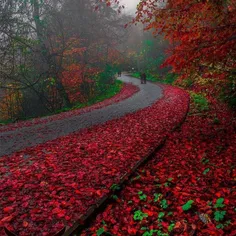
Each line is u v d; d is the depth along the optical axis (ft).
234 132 30.73
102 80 122.52
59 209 14.58
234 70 33.68
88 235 12.94
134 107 58.34
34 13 76.48
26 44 72.90
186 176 20.01
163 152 25.91
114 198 16.19
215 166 21.75
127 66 223.10
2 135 38.27
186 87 91.20
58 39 90.38
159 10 23.03
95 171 20.52
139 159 23.21
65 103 93.15
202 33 23.67
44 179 19.15
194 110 48.11
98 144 28.40
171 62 24.80
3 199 16.17
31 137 35.35
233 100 41.78
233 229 12.92
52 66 82.23
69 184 17.85
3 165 23.11
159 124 37.68
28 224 13.41
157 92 88.28
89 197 16.10
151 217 14.35
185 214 14.47
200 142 28.45
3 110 95.25
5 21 68.69
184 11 22.45
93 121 44.57
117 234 12.88
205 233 12.80
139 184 18.52
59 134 36.06
